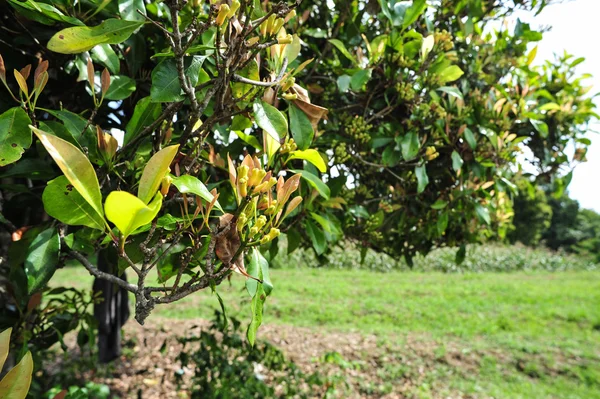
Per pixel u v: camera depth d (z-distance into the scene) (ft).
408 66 7.77
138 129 3.99
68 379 15.30
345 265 46.32
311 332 24.98
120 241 2.62
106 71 3.65
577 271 58.54
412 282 40.42
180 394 15.99
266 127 3.55
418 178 8.07
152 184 2.53
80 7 4.64
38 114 6.04
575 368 21.42
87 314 7.77
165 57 3.85
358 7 8.91
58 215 2.73
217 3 3.32
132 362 18.69
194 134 3.56
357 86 7.06
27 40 5.28
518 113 9.59
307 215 6.63
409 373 19.94
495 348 23.67
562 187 11.46
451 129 8.89
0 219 4.42
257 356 13.73
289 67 5.43
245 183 2.98
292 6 3.13
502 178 9.74
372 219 8.57
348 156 7.64
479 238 10.65
